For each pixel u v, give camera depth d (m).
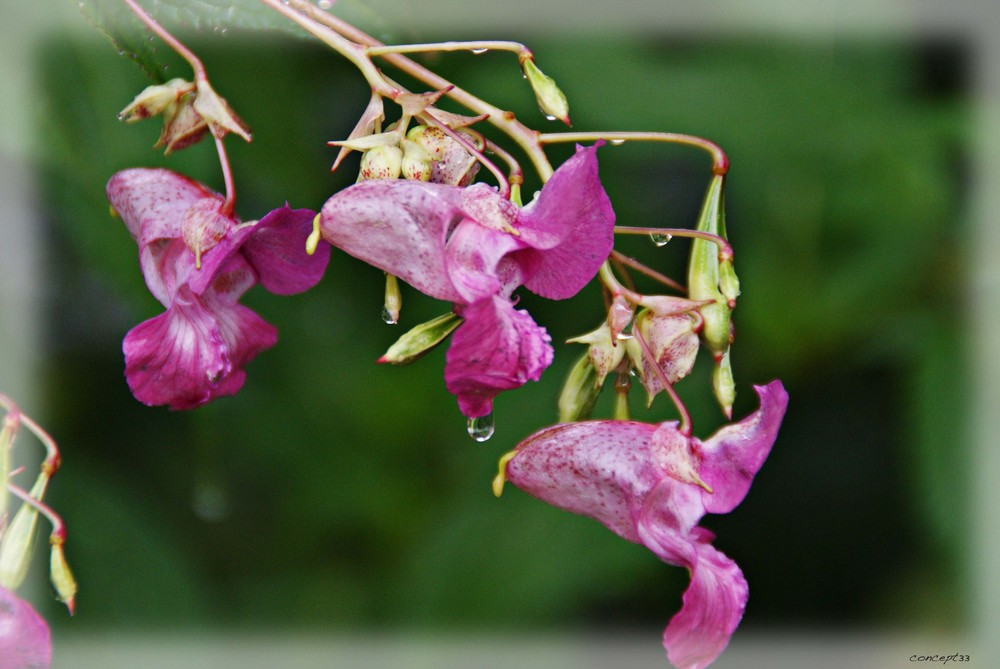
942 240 0.57
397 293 0.50
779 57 0.56
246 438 0.58
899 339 0.57
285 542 0.58
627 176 0.57
